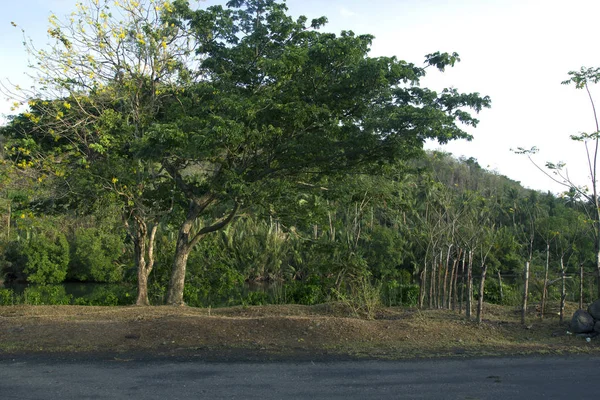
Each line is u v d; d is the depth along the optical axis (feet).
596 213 34.35
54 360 23.08
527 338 28.25
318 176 44.93
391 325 29.58
